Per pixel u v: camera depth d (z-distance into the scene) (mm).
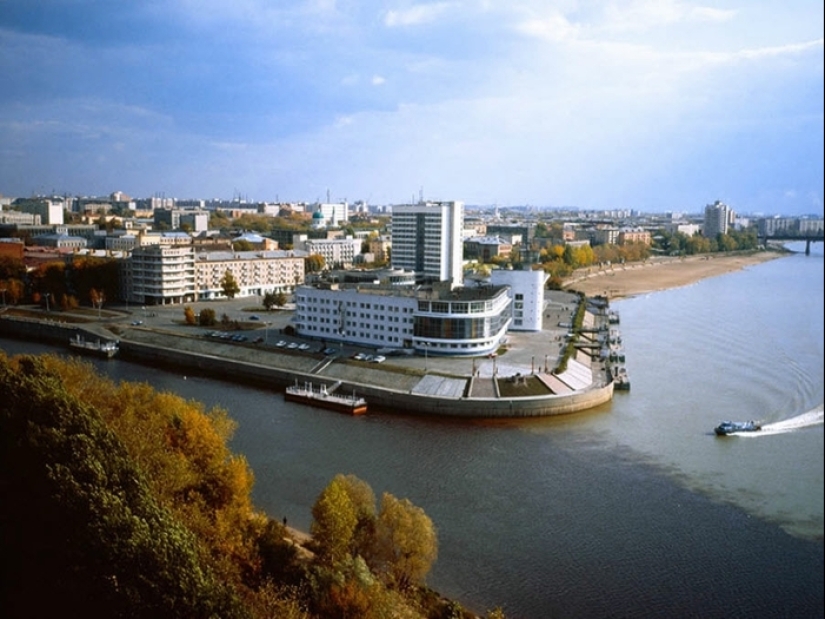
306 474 159625
